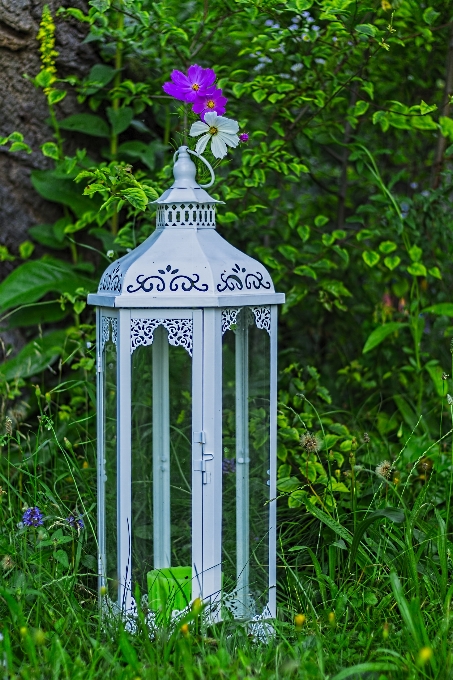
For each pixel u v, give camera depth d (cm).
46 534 201
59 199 293
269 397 196
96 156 309
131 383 185
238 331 192
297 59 265
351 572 211
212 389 181
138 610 178
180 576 194
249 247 303
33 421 297
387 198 280
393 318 313
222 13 265
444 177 302
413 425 280
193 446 183
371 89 264
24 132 295
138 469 192
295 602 206
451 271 311
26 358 284
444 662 163
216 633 178
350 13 241
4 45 282
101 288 197
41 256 307
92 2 245
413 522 210
